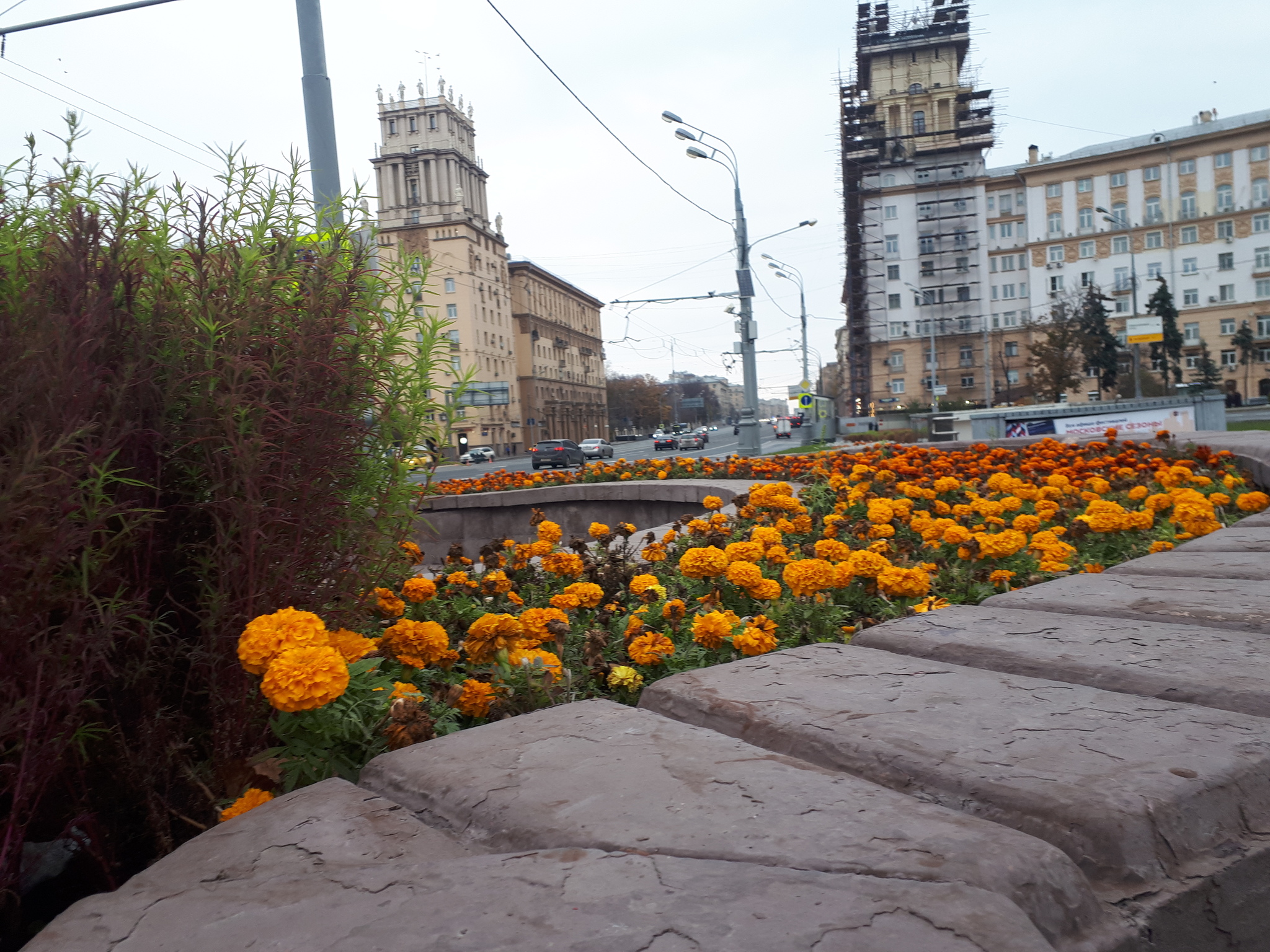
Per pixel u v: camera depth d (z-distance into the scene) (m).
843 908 0.99
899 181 89.38
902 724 1.62
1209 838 1.23
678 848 1.18
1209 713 1.61
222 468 2.01
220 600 1.97
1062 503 6.04
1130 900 1.12
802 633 3.32
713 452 61.81
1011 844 1.14
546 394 116.69
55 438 1.62
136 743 1.94
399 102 88.06
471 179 92.19
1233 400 70.94
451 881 1.14
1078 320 69.25
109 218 1.97
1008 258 89.75
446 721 2.31
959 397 88.88
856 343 92.31
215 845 1.36
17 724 1.56
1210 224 80.69
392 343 2.23
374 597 2.38
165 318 2.02
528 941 0.97
